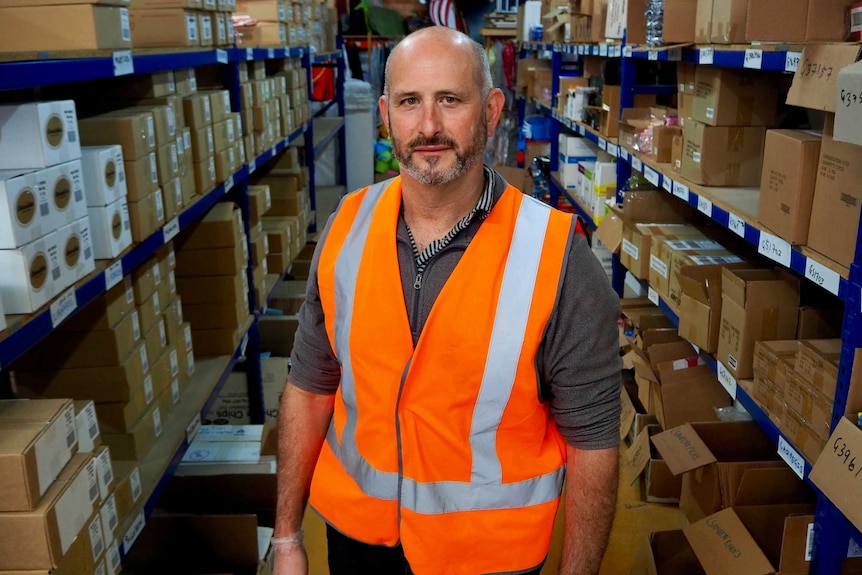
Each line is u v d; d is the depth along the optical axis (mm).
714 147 2467
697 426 2504
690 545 2111
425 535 1333
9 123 1281
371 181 7641
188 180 2268
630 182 3549
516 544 1332
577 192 4992
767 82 2416
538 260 1263
